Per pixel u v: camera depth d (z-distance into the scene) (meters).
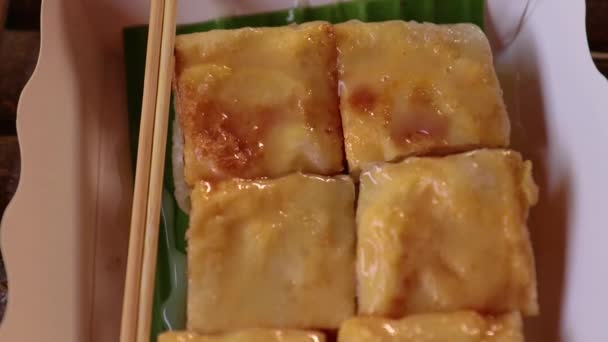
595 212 0.23
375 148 0.24
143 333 0.22
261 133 0.24
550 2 0.25
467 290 0.23
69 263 0.23
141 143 0.23
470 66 0.24
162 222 0.25
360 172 0.24
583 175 0.24
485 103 0.24
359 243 0.23
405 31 0.24
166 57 0.23
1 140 0.26
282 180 0.23
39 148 0.23
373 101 0.24
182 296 0.25
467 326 0.22
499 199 0.23
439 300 0.23
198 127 0.24
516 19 0.26
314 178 0.23
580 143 0.24
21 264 0.22
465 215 0.23
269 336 0.22
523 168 0.23
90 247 0.24
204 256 0.23
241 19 0.26
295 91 0.24
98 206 0.25
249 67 0.24
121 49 0.26
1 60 0.27
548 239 0.24
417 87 0.24
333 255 0.23
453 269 0.23
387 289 0.23
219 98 0.24
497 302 0.23
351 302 0.23
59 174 0.23
